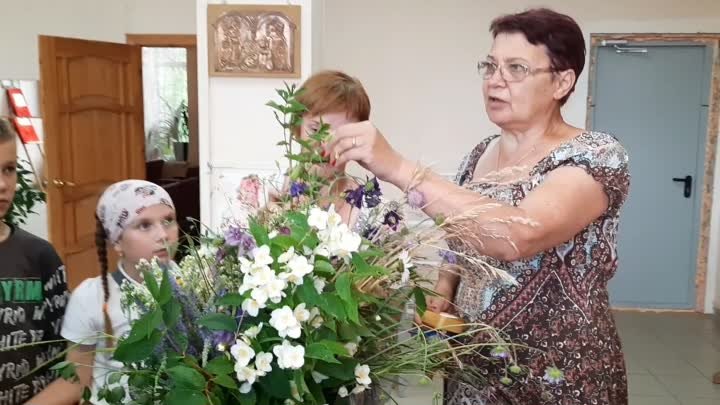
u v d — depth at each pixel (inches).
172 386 30.1
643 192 193.3
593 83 187.9
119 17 199.6
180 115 307.4
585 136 45.8
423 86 185.8
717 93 185.8
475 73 183.9
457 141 187.6
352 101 48.6
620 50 185.6
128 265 50.3
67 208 170.2
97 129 181.5
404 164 38.1
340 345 29.6
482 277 46.7
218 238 32.6
